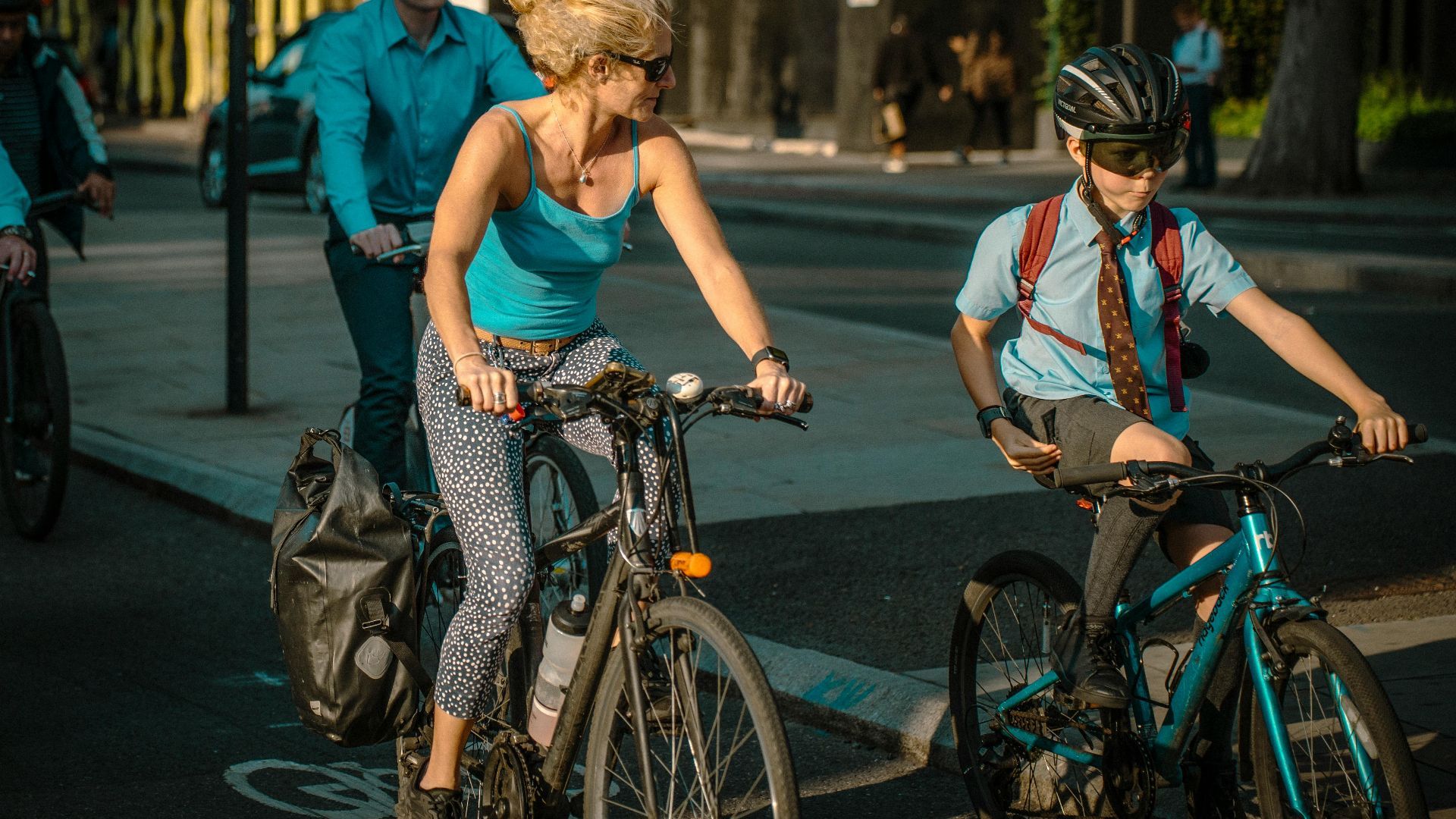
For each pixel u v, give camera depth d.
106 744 7.03
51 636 8.45
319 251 23.11
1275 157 30.03
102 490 11.56
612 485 10.99
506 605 5.40
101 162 10.68
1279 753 4.93
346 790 6.59
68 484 11.72
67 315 17.97
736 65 44.28
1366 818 4.82
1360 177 32.16
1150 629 8.02
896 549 9.53
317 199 27.91
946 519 10.15
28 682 7.77
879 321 17.98
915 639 7.99
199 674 7.94
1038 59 40.91
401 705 5.81
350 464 5.80
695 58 44.97
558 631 5.34
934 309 18.86
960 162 38.38
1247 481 4.99
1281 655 4.93
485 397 4.73
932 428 12.62
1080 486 5.38
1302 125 29.77
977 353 5.83
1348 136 29.81
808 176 34.88
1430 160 32.88
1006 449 5.52
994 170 36.47
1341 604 8.30
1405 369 14.78
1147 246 5.58
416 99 8.64
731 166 37.59
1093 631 5.60
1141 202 5.49
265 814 6.33
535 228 5.47
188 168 37.66
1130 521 5.43
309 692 5.77
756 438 12.43
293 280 20.44
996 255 5.73
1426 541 9.33
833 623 8.28
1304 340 5.37
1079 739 6.13
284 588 5.76
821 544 9.66
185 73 55.31
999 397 5.77
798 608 8.52
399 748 5.96
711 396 4.85
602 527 5.34
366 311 8.60
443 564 6.09
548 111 5.41
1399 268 20.08
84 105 10.77
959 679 6.41
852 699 7.23
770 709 4.59
